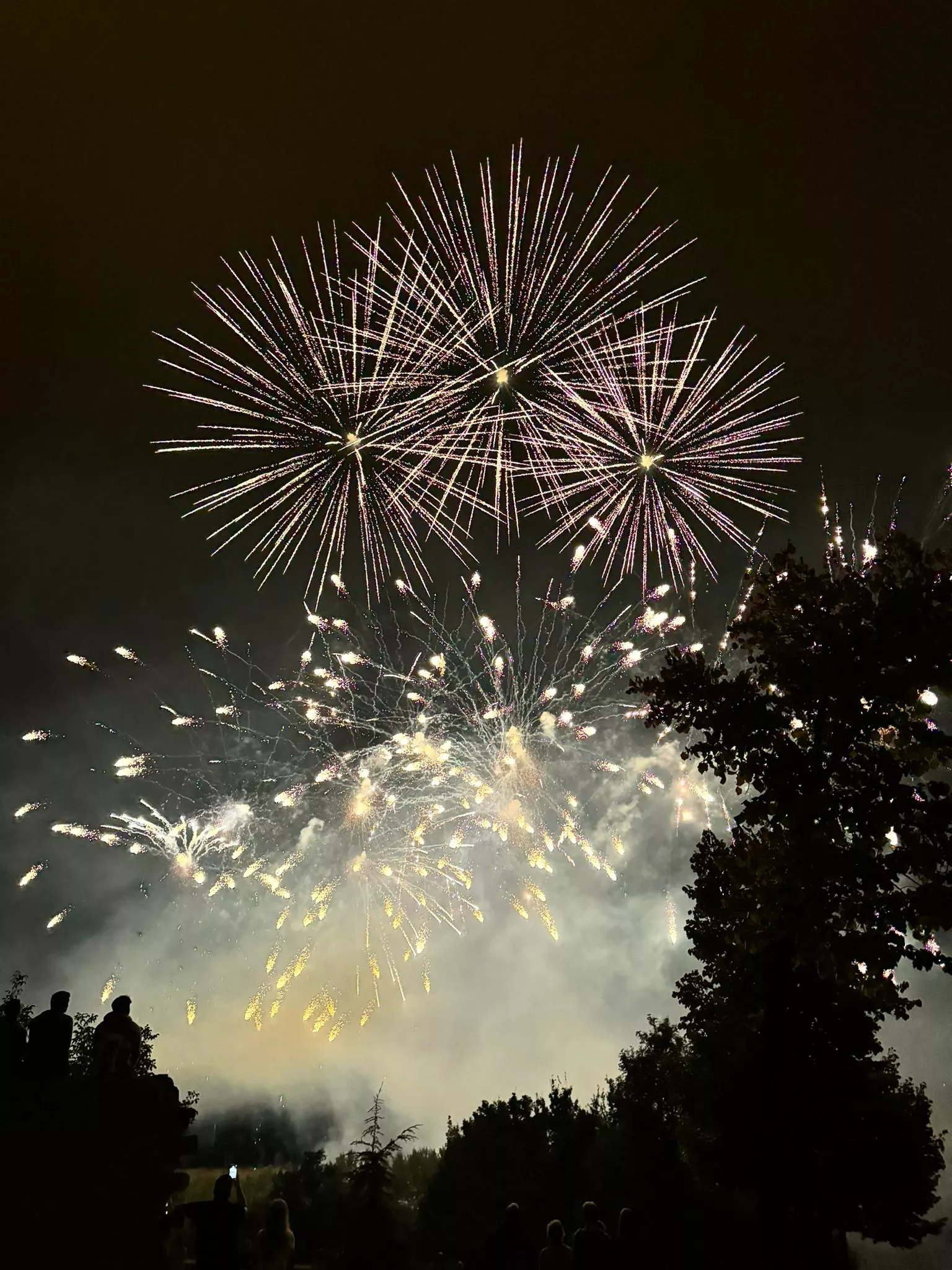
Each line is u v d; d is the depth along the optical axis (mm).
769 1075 16688
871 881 15656
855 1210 19219
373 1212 19359
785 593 17672
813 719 17125
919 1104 19828
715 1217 20625
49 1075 13117
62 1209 11922
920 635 16406
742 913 17250
